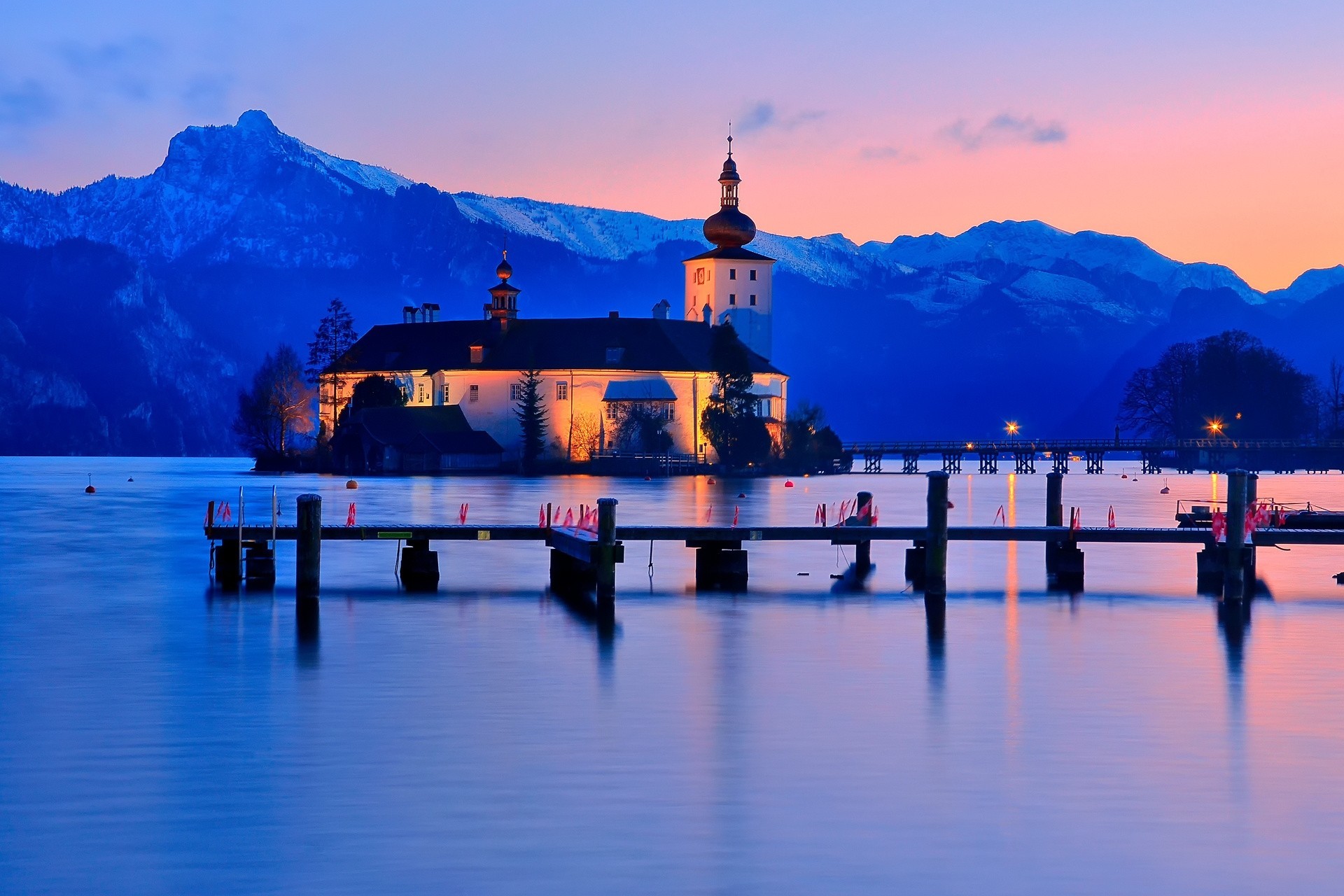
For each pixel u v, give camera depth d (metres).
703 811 39.44
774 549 116.06
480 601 80.31
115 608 77.38
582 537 81.75
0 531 137.38
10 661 61.34
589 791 41.19
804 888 34.19
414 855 36.03
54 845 36.62
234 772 42.91
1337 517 102.31
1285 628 71.81
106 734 47.59
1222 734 47.88
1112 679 57.69
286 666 60.12
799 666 60.22
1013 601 81.75
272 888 33.91
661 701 53.06
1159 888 34.38
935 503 80.00
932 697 53.91
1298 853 36.59
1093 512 172.88
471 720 49.78
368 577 92.38
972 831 38.00
